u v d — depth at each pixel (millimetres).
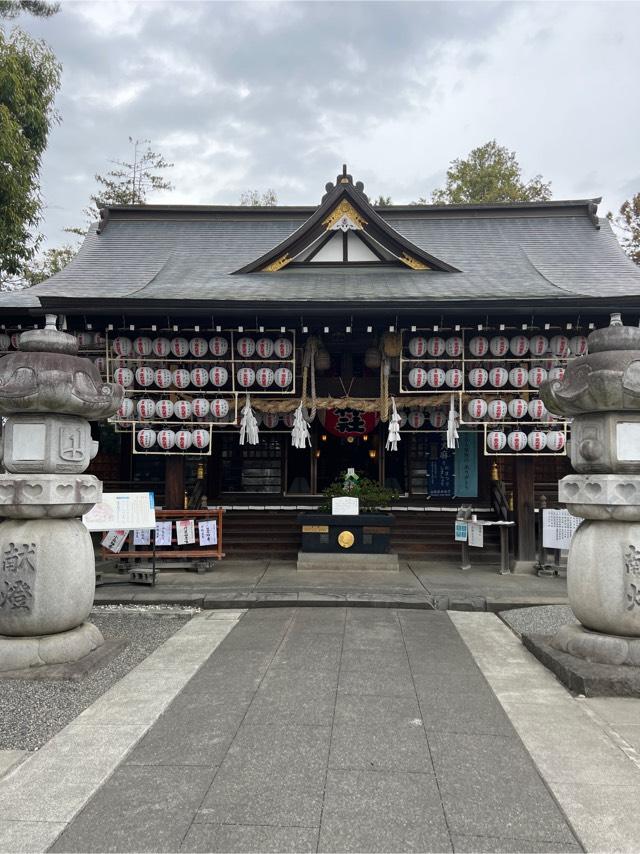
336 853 2924
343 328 10992
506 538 10273
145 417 10367
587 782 3604
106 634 6793
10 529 5641
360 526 10617
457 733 4262
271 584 9219
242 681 5254
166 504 10695
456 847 2982
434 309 9742
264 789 3498
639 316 10492
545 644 6012
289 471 14070
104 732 4254
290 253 12445
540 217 16531
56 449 5742
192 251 15445
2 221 11594
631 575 5344
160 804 3342
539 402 10086
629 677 4996
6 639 5562
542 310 9812
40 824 3156
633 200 23391
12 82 11219
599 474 5707
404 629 6980
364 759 3867
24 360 5621
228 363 10773
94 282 12734
